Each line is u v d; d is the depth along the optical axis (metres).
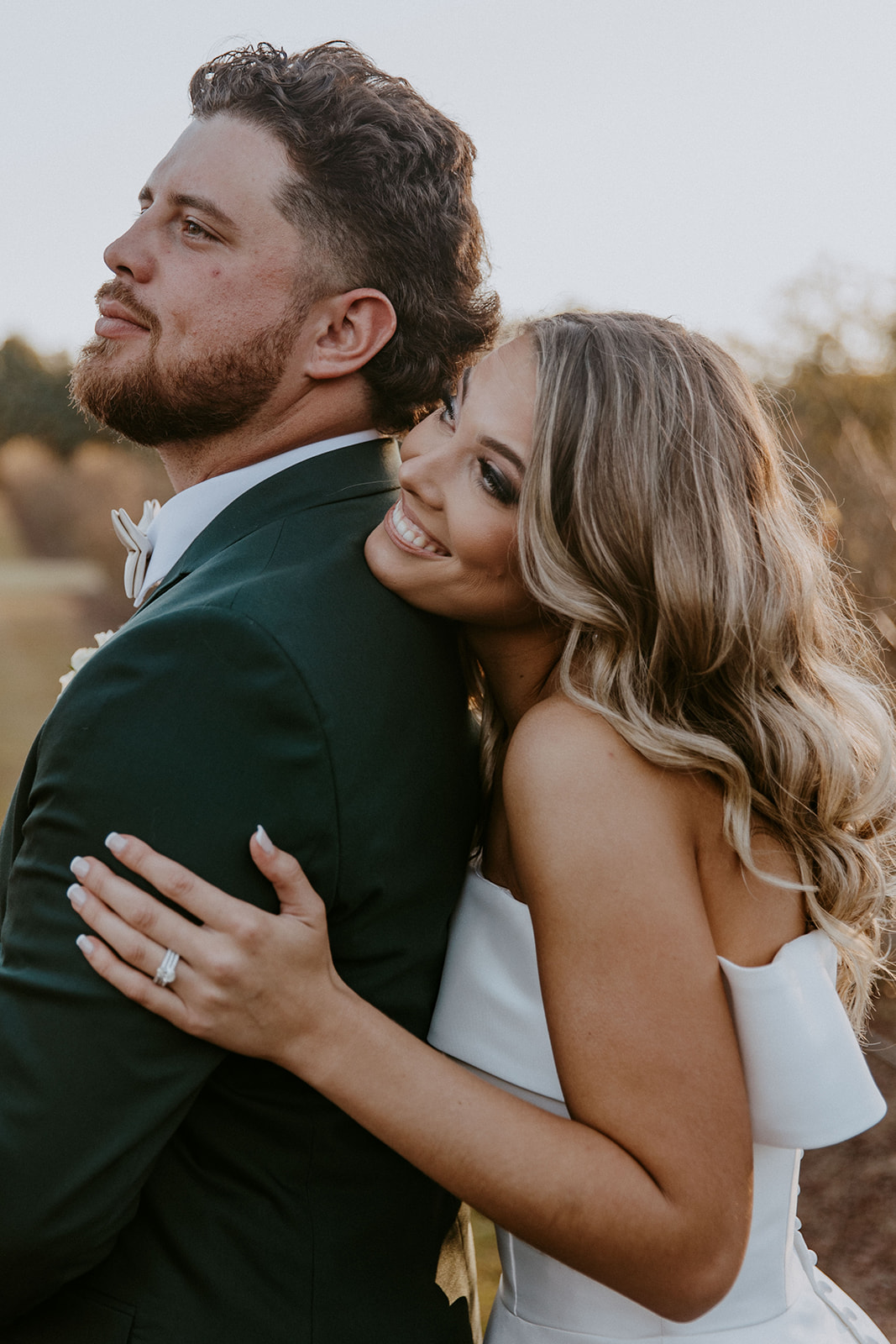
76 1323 1.25
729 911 1.31
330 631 1.27
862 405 6.18
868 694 1.52
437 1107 1.15
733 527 1.32
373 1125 1.14
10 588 14.12
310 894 1.16
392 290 1.57
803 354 6.83
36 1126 1.10
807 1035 1.29
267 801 1.16
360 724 1.25
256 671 1.17
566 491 1.30
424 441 1.43
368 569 1.40
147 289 1.53
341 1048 1.14
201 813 1.13
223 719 1.15
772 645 1.35
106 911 1.11
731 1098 1.17
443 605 1.40
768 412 1.75
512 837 1.27
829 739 1.36
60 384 16.11
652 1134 1.14
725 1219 1.15
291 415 1.57
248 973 1.10
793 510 1.48
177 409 1.54
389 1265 1.38
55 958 1.13
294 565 1.33
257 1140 1.28
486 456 1.32
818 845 1.39
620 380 1.31
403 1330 1.37
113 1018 1.11
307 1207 1.30
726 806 1.27
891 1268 3.25
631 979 1.16
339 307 1.54
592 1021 1.16
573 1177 1.12
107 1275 1.26
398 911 1.35
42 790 1.18
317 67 1.55
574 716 1.27
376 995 1.36
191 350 1.51
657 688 1.30
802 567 1.44
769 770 1.34
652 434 1.30
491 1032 1.41
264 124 1.51
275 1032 1.12
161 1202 1.26
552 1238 1.13
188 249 1.52
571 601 1.29
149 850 1.11
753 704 1.34
